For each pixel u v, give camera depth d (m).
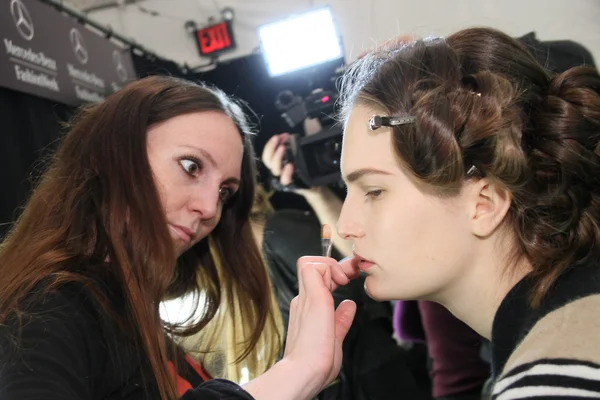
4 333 0.53
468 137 0.49
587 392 0.39
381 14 2.40
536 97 0.52
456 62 0.53
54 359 0.51
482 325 0.56
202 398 0.48
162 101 0.70
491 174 0.50
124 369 0.60
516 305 0.50
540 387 0.41
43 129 1.60
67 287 0.59
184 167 0.69
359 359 1.23
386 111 0.53
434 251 0.52
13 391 0.46
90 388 0.56
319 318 0.57
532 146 0.52
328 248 0.73
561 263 0.49
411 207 0.52
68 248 0.62
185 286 0.94
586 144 0.51
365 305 1.28
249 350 0.93
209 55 2.61
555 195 0.51
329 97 1.38
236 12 2.62
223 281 0.95
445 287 0.54
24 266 0.60
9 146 1.48
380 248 0.54
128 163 0.65
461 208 0.52
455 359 1.09
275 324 0.98
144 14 2.66
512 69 0.53
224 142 0.72
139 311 0.62
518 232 0.52
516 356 0.45
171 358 0.76
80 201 0.65
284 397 0.51
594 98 0.52
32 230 0.65
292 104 1.38
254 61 2.59
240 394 0.49
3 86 1.38
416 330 1.27
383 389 1.22
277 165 1.33
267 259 1.25
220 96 0.79
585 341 0.42
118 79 2.01
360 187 0.56
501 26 2.17
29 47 1.51
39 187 0.71
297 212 1.36
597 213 0.53
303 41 1.67
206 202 0.71
